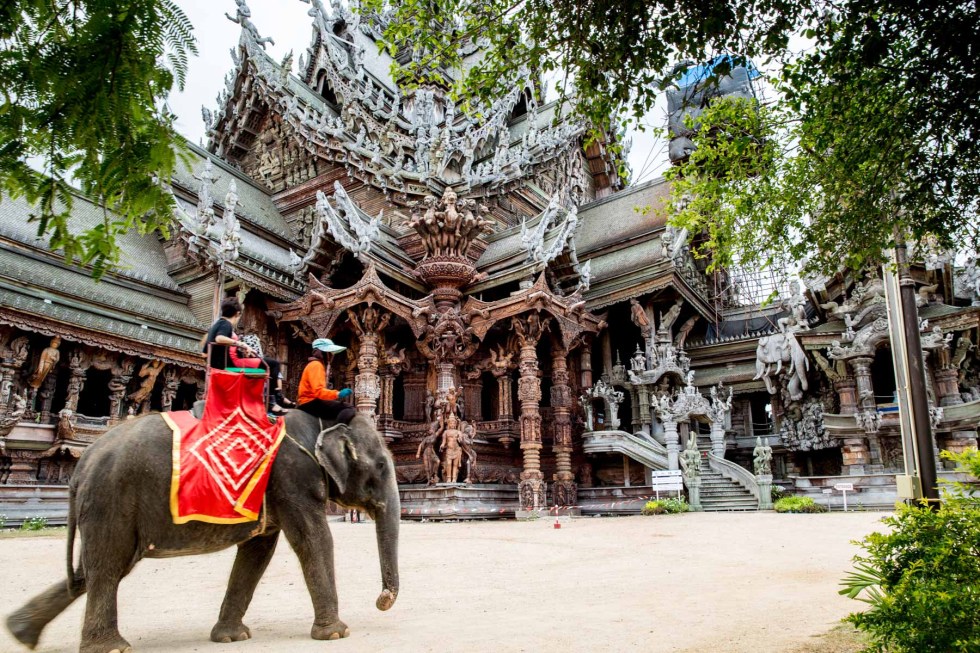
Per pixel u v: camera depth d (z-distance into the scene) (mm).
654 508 25781
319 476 5676
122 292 26656
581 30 8266
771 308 39469
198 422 5355
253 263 29266
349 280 32000
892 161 9406
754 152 12594
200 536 5086
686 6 7594
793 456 33875
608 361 34625
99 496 4871
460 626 5996
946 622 4203
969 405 27562
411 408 31266
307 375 6164
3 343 21594
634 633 5562
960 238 10031
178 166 32344
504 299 29422
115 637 4742
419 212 31547
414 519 26875
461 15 9711
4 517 20125
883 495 25859
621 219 38688
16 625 5098
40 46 4480
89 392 26250
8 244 23781
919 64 7961
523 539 16188
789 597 7512
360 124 35375
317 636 5434
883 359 33031
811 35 8070
